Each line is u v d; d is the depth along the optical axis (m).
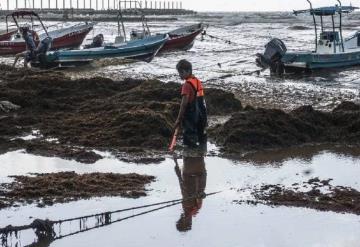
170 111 11.53
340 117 11.41
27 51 23.83
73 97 14.02
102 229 6.19
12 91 13.84
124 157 9.38
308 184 7.83
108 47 27.20
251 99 15.94
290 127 10.60
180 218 6.53
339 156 9.49
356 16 112.38
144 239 5.92
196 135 9.79
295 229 6.18
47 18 104.00
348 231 6.12
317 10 25.11
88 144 10.19
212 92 13.73
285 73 22.97
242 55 31.17
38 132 11.21
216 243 5.81
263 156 9.48
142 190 7.55
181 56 30.88
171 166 8.82
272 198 7.21
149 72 22.62
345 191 7.48
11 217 6.55
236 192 7.48
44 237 5.95
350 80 21.44
